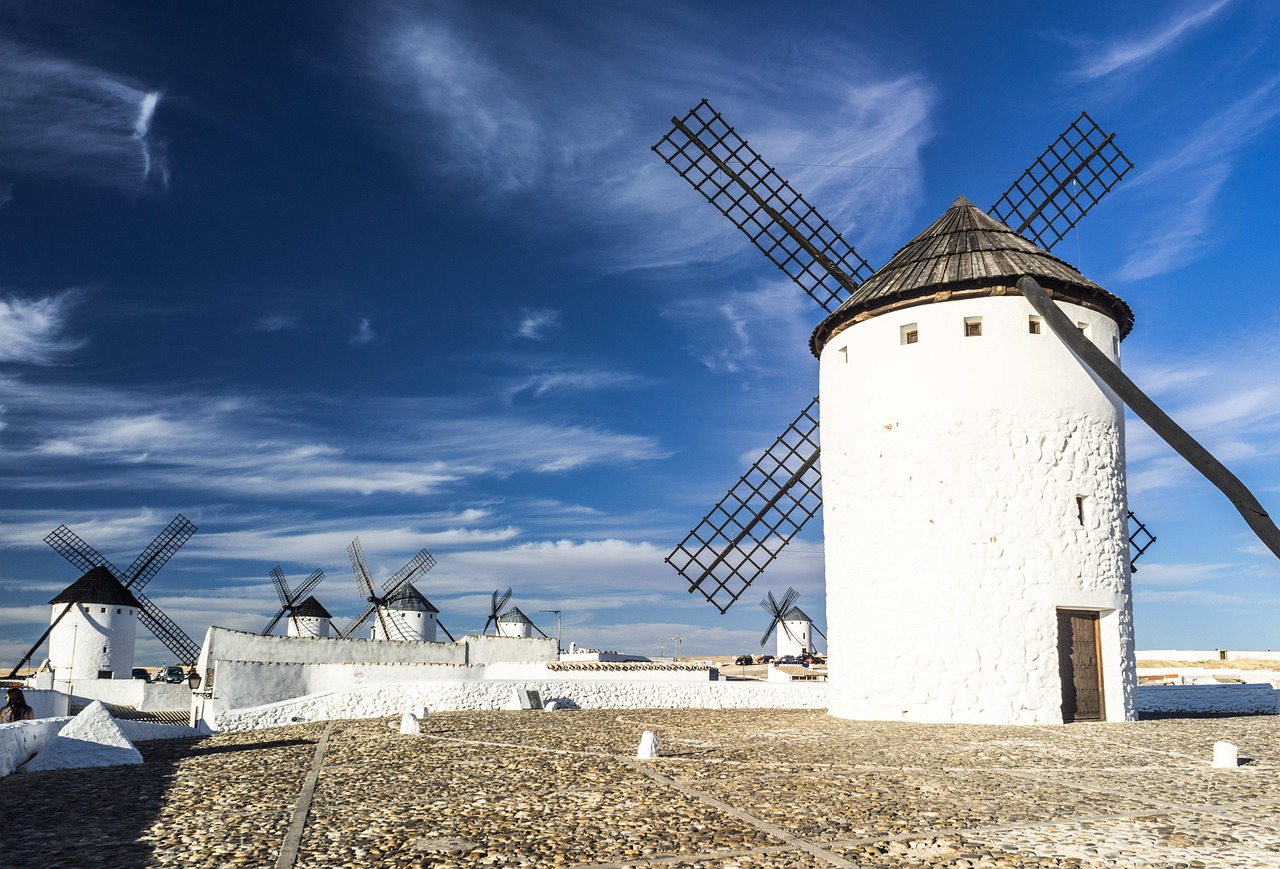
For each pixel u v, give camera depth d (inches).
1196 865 263.0
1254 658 1834.4
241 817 332.8
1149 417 627.5
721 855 272.2
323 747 551.8
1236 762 454.0
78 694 1715.1
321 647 1194.6
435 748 525.3
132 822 327.9
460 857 271.6
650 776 414.0
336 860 269.7
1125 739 575.5
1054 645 716.7
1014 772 432.1
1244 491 570.9
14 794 394.3
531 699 877.2
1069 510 740.0
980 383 751.7
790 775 418.6
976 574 729.0
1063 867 260.5
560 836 296.0
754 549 1030.4
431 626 2466.8
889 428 781.3
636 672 1122.0
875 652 763.4
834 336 858.8
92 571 2108.8
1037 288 736.3
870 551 781.3
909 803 348.8
